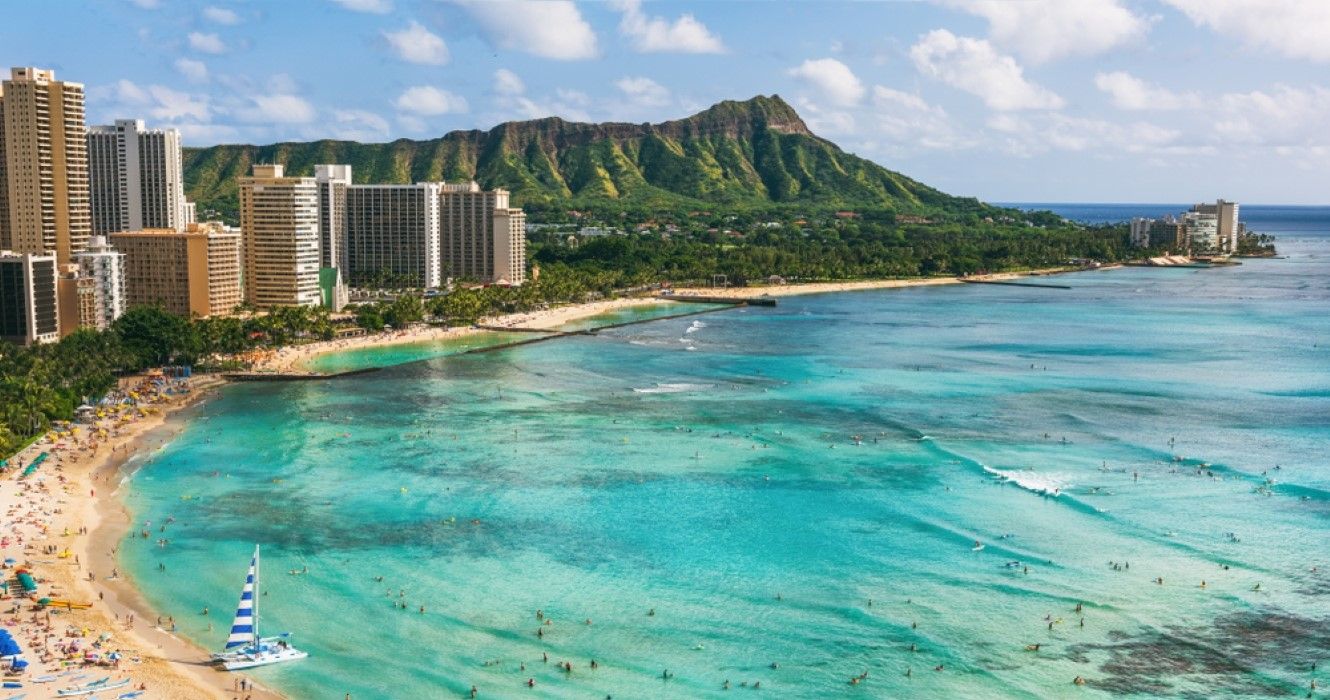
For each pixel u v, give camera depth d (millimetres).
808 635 152875
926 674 141625
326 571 175500
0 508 199500
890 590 167875
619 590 168500
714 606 162625
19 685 132500
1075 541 188250
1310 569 174250
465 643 150375
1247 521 197750
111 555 180500
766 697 136000
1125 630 153375
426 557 182125
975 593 166500
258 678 139125
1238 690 136375
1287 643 148750
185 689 134250
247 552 183750
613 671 142750
